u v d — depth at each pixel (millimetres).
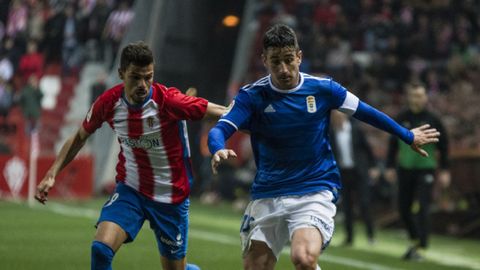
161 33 57844
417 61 52938
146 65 14219
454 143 39750
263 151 14297
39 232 30359
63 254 24453
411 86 26641
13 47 64250
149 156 15102
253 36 61438
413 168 26578
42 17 64812
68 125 57844
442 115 41781
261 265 14172
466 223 34906
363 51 57406
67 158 15305
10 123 57438
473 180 34562
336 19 58375
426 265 25578
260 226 14172
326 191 14133
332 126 30406
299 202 13945
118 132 15164
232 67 63062
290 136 14062
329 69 51781
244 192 46125
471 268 25422
